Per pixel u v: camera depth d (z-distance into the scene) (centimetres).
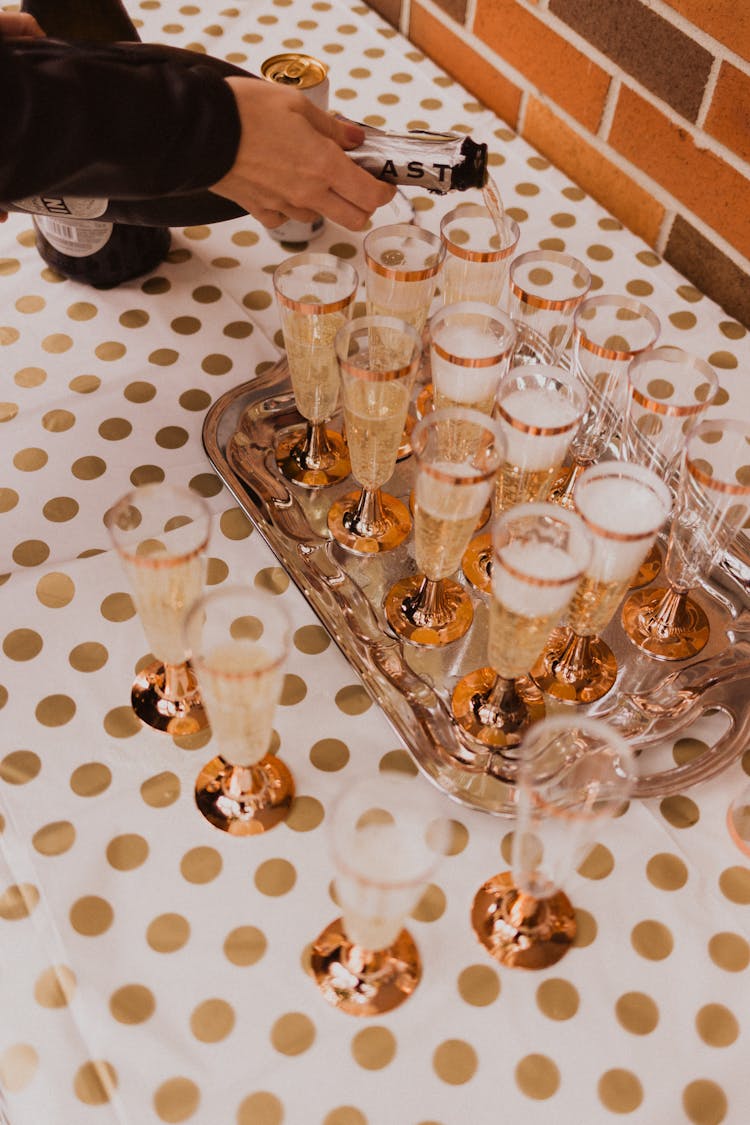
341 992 63
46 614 81
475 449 72
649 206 119
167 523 76
